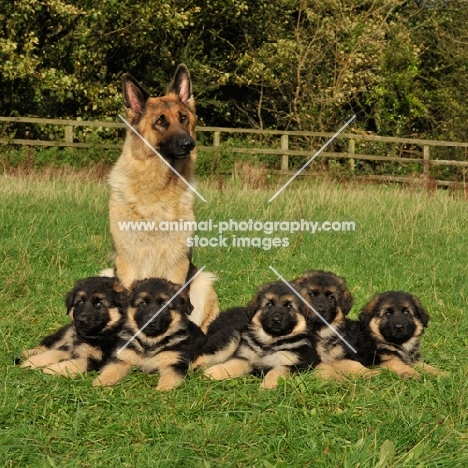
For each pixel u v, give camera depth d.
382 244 11.94
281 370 6.64
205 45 29.47
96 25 25.56
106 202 13.75
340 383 6.26
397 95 30.28
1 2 23.94
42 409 5.67
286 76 28.20
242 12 28.14
